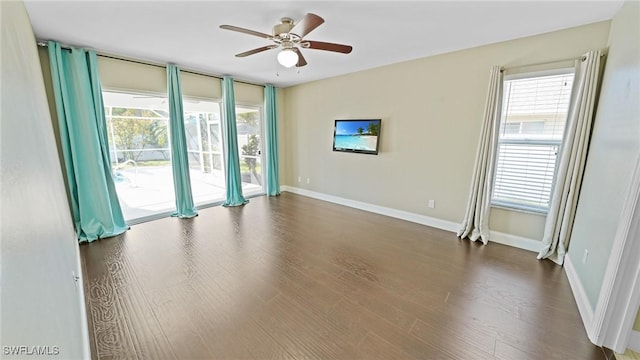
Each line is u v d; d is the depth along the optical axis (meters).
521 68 2.85
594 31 2.43
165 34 2.71
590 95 2.40
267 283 2.33
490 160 3.08
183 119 4.07
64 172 3.12
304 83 5.30
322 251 2.97
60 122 2.96
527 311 1.97
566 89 2.67
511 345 1.65
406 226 3.80
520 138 2.98
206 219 4.07
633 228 1.46
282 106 5.84
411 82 3.76
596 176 2.15
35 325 0.59
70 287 1.32
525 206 3.01
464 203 3.48
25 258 0.60
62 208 1.97
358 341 1.68
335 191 5.10
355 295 2.16
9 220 0.51
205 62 3.77
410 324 1.83
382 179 4.32
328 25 2.53
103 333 1.74
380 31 2.68
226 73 4.46
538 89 2.82
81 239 3.12
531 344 1.66
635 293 1.50
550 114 2.78
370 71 4.20
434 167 3.69
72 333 1.10
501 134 3.09
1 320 0.40
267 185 5.75
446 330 1.78
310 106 5.29
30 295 0.59
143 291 2.20
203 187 6.34
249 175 5.90
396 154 4.08
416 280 2.38
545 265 2.65
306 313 1.94
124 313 1.93
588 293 1.89
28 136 0.97
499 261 2.74
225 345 1.65
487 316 1.91
